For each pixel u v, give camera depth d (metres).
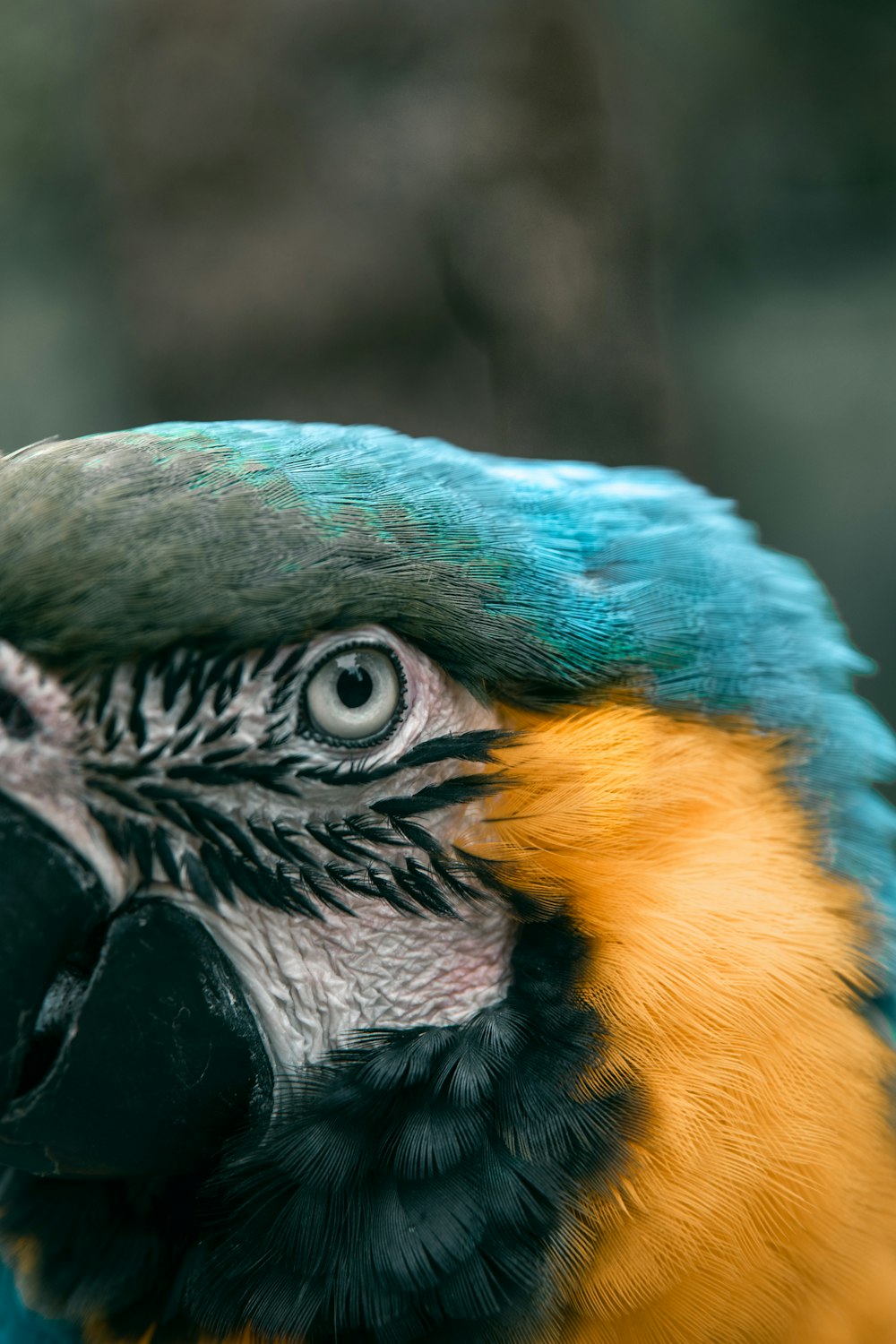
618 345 1.37
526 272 1.29
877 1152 0.93
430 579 0.93
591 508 0.95
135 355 1.36
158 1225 0.94
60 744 0.92
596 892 0.93
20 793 0.92
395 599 0.92
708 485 1.82
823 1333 0.93
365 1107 0.93
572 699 0.94
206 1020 0.93
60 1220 0.95
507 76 1.27
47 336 2.16
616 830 0.93
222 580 0.92
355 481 0.93
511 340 1.31
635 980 0.93
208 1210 0.93
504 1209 0.93
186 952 0.93
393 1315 0.93
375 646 0.93
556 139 1.30
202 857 0.93
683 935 0.93
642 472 0.98
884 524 2.39
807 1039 0.93
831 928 0.94
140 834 0.93
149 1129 0.93
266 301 1.29
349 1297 0.93
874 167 2.50
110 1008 0.93
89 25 1.49
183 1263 0.94
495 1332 0.93
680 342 2.32
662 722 0.94
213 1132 0.93
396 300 1.29
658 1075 0.93
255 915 0.93
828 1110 0.93
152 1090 0.93
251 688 0.93
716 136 2.49
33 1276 0.95
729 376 2.45
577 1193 0.92
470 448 1.32
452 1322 0.93
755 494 2.40
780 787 0.95
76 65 1.95
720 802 0.94
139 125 1.28
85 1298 0.94
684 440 1.50
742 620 0.95
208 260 1.29
